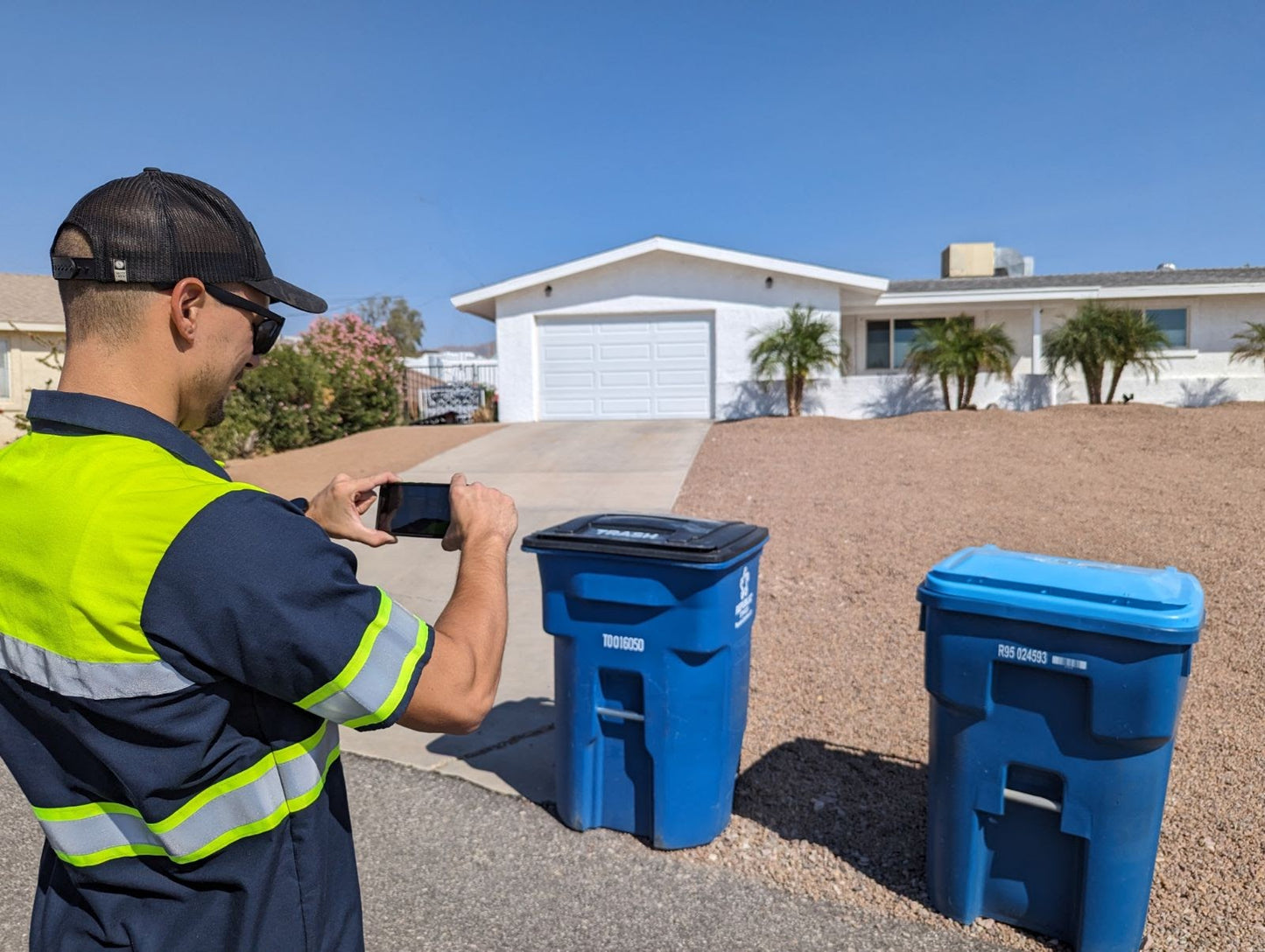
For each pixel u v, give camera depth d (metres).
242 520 1.14
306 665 1.14
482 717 1.35
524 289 18.06
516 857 3.64
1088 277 21.53
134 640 1.10
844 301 18.98
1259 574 6.60
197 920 1.23
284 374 14.77
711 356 17.92
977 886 3.15
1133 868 2.89
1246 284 18.91
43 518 1.14
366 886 3.45
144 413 1.24
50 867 1.37
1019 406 18.14
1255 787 3.94
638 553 3.48
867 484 9.87
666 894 3.38
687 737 3.60
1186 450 11.51
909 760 4.37
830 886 3.42
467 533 1.56
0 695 1.23
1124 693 2.79
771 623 6.25
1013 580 3.01
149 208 1.23
